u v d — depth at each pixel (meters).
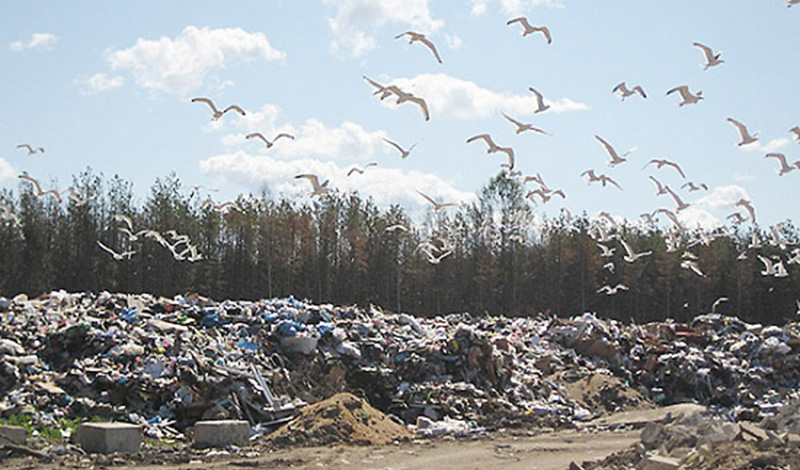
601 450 21.05
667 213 28.38
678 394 34.94
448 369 29.77
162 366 24.14
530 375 32.59
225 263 62.50
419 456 19.52
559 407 29.78
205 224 59.38
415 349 30.28
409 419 26.33
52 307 28.94
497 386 30.23
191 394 23.34
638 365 37.00
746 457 13.17
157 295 57.41
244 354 26.61
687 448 15.03
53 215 57.34
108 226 57.03
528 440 22.95
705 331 40.47
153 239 56.62
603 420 27.91
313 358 27.97
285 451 19.69
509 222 63.75
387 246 63.25
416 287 64.75
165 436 21.61
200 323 28.86
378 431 22.22
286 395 25.50
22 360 23.70
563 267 66.31
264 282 62.97
